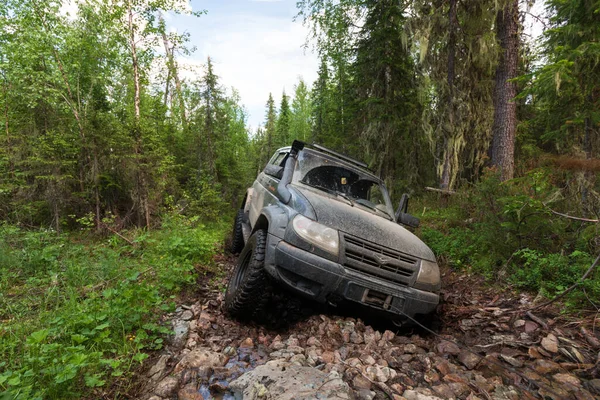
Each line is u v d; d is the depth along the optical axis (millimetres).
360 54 12336
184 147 17125
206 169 16625
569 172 4656
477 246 5688
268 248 3152
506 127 8891
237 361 2629
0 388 2066
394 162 12484
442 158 10812
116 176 8555
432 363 2633
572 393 2230
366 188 4680
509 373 2510
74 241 7305
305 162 4547
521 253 4820
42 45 9922
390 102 11969
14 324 3102
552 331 3115
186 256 5352
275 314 3578
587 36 5242
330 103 20562
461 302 4246
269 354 2770
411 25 10188
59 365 2209
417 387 2299
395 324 3256
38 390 2123
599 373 2430
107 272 4691
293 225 3158
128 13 10836
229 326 3271
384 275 3121
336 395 1955
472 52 9695
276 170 4504
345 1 12398
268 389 2047
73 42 10461
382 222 3748
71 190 8266
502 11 8977
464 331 3410
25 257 5309
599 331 3021
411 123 12188
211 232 8805
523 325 3312
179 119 21016
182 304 3887
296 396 1928
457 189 9969
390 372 2404
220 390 2213
